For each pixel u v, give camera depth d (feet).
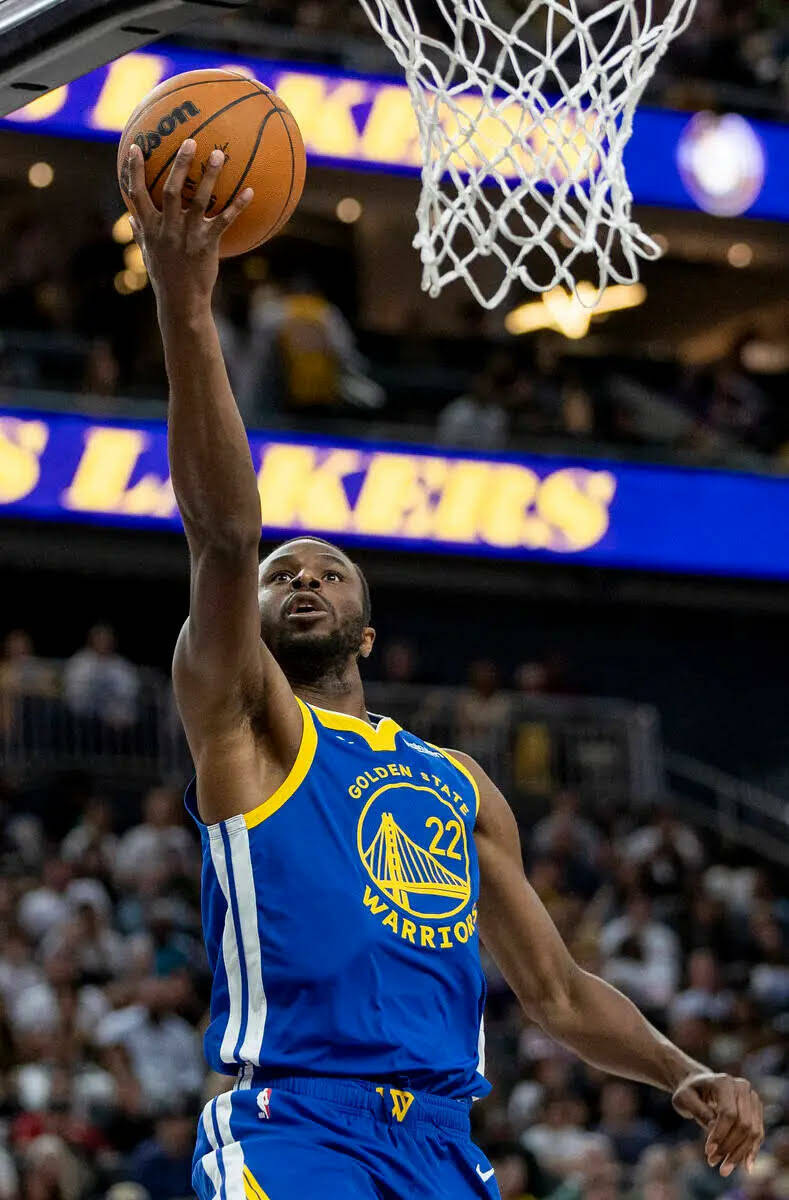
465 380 74.08
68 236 72.90
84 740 55.77
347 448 64.69
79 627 66.23
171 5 12.93
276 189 12.66
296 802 12.66
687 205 70.23
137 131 12.46
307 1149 11.98
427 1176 12.24
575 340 81.20
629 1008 14.48
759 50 75.15
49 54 13.51
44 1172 31.89
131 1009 38.93
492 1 44.45
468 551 66.28
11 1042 36.17
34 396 61.82
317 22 67.87
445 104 16.11
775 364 86.12
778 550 70.18
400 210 75.82
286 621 13.64
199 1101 37.91
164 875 45.68
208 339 11.80
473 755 58.39
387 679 65.67
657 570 69.05
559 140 16.15
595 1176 34.58
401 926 12.56
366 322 80.43
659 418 74.90
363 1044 12.19
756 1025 44.37
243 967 12.38
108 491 62.18
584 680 71.05
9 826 48.49
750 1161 13.89
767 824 66.85
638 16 17.31
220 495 11.80
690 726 72.02
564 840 52.37
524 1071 40.57
